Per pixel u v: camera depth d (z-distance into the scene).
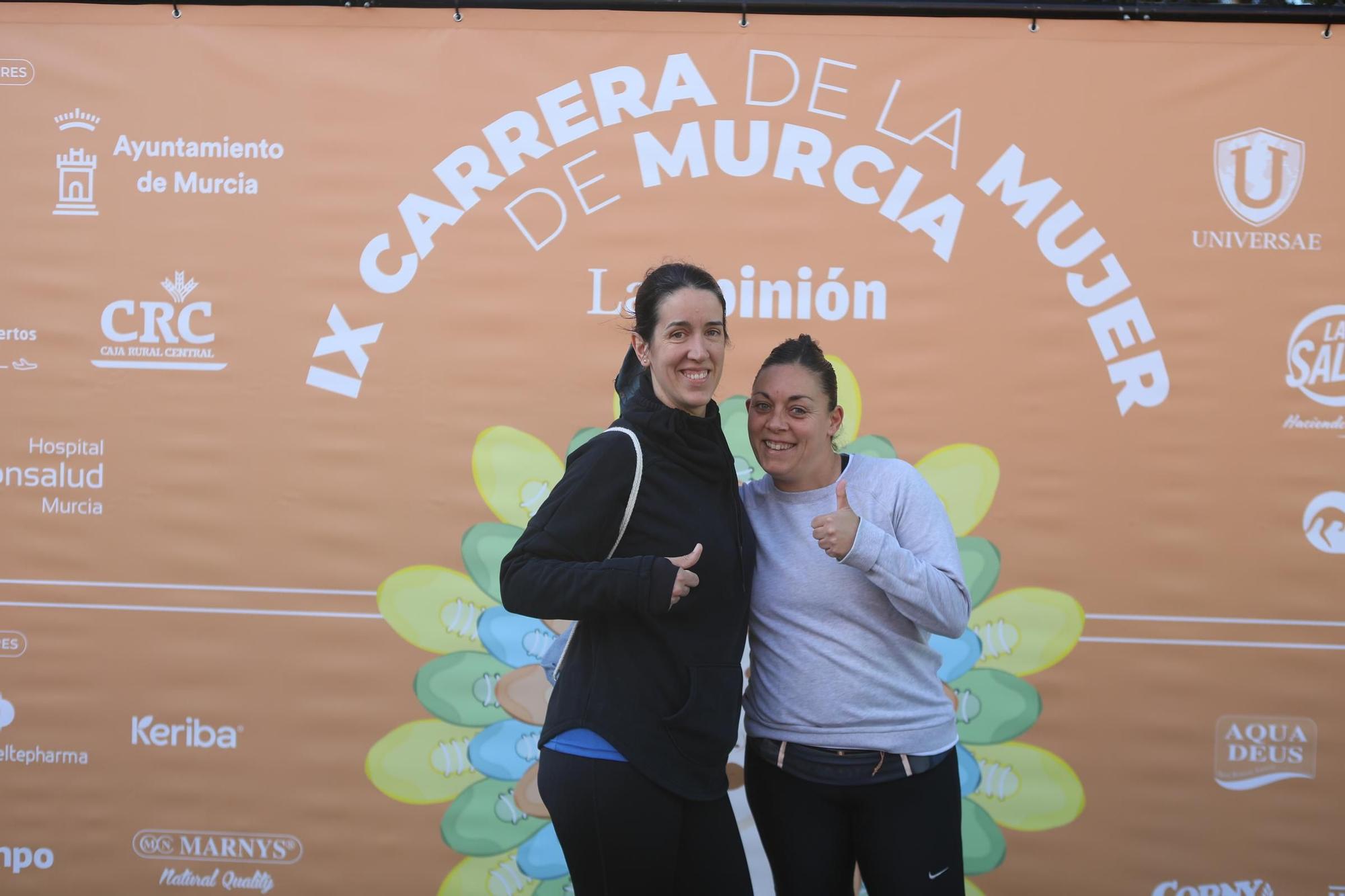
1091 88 2.70
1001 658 2.70
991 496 2.71
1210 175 2.68
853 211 2.73
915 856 1.87
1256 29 2.68
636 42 2.73
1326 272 2.67
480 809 2.72
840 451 2.72
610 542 1.78
